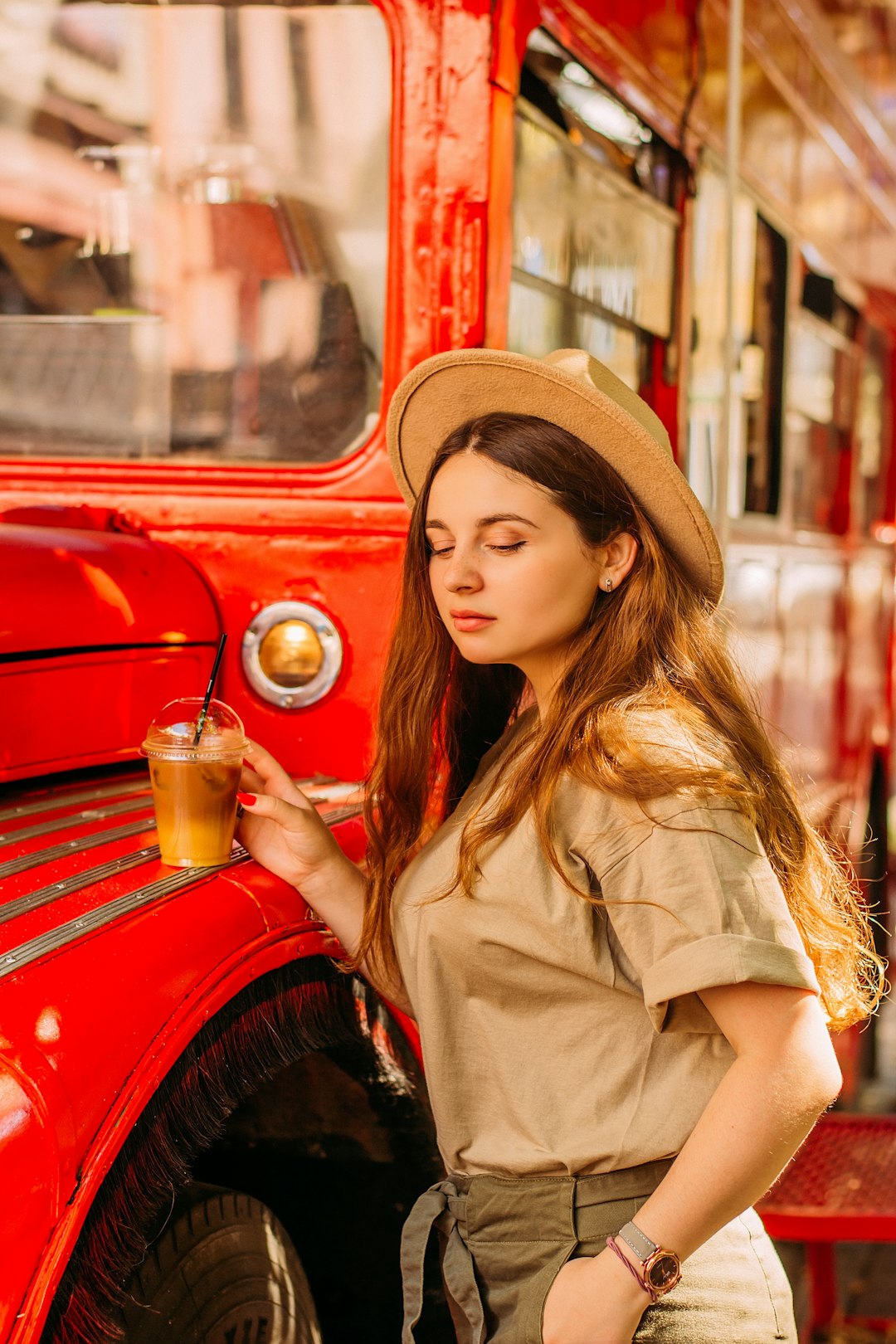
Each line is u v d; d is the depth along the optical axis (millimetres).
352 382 1957
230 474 1978
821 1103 1191
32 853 1389
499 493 1336
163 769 1410
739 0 2336
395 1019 1706
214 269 1978
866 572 4664
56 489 2008
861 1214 2455
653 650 1355
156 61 1961
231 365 1981
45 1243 1019
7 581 1575
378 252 1941
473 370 1418
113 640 1710
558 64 2121
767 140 3129
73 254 1995
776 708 3418
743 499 3123
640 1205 1296
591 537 1353
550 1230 1312
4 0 1970
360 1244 1721
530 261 2111
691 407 2742
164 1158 1209
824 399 3979
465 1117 1399
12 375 2021
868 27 4012
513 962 1323
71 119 1985
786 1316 1372
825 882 1422
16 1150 1005
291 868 1531
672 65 2529
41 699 1604
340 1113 1677
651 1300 1219
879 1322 3002
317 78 1928
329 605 1945
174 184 1975
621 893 1239
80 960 1165
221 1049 1328
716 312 2869
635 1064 1308
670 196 2615
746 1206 1206
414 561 1534
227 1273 1401
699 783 1223
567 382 1345
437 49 1902
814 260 3697
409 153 1920
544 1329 1255
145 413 2000
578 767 1264
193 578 1920
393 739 1578
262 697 1951
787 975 1177
